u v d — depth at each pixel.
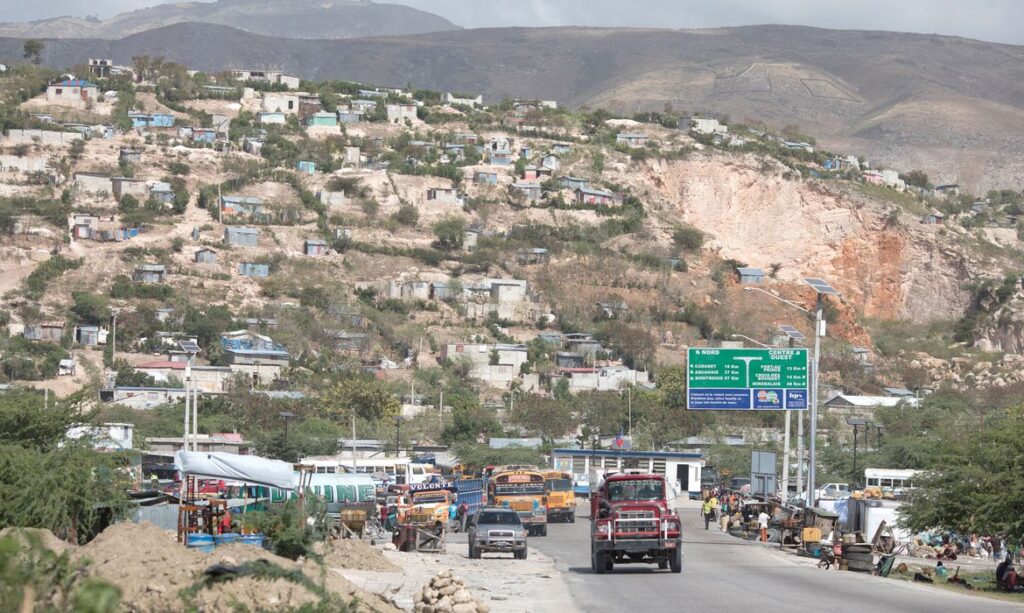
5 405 76.88
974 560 103.56
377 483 127.81
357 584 58.69
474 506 121.12
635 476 71.75
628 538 70.00
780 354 118.44
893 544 95.06
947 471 87.00
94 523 63.72
